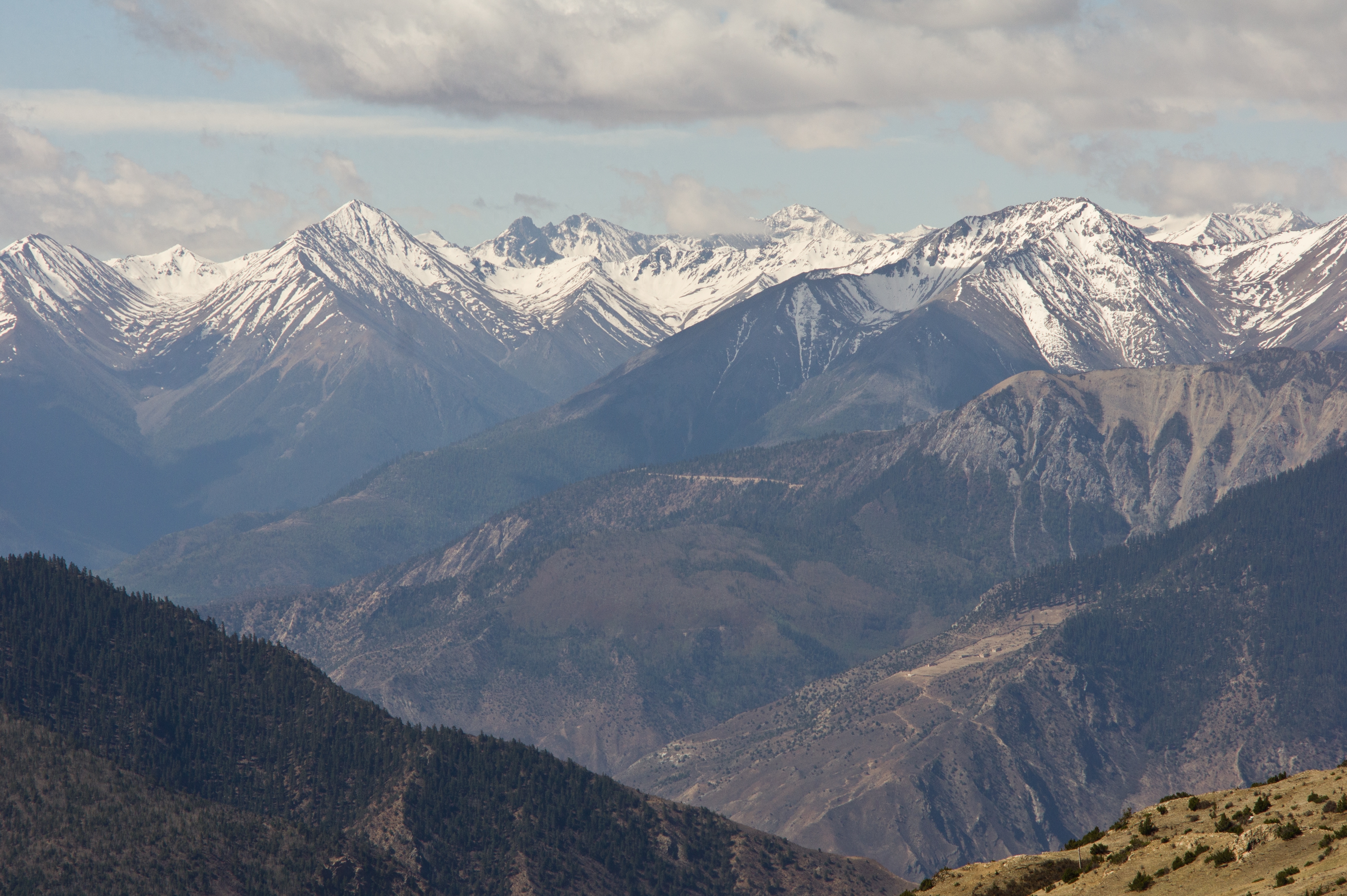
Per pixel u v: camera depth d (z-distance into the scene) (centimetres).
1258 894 13925
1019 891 16875
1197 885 14950
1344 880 13475
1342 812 15375
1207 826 16550
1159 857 15988
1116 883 15738
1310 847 14738
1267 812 16238
